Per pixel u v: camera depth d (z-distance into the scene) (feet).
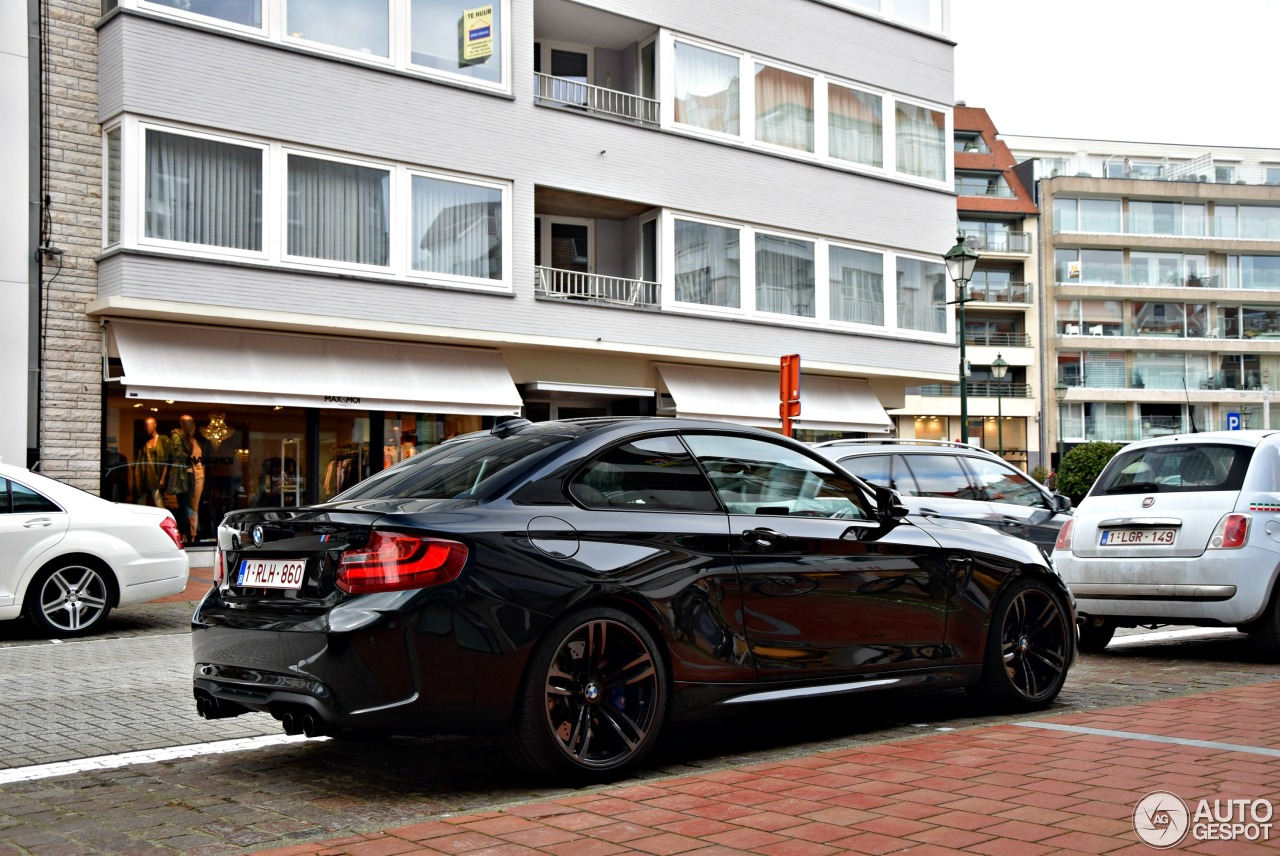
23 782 15.83
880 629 18.26
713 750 17.46
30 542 32.50
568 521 15.53
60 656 29.17
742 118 71.56
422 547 14.23
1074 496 77.00
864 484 19.34
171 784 15.62
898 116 80.38
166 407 53.21
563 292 69.46
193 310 50.88
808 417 75.15
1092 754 15.83
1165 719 18.81
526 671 14.61
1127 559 28.63
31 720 20.44
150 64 50.31
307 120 54.49
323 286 54.54
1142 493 29.22
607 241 71.15
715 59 70.44
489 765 16.55
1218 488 28.02
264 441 55.93
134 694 23.27
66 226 50.06
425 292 57.72
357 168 56.18
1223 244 211.82
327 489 57.77
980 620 19.66
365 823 13.44
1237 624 27.37
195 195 51.47
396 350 58.39
